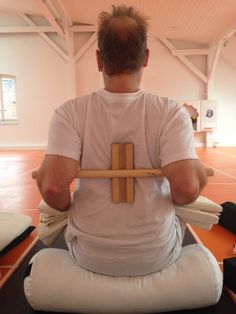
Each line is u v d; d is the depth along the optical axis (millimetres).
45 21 9125
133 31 990
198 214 1437
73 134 1023
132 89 1056
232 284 1339
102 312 1124
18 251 1898
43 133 9539
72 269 1174
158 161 1056
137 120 1021
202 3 6016
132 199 1051
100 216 1068
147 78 9422
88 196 1080
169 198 1111
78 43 9172
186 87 9438
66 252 1302
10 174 4996
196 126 9297
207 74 9328
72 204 1140
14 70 9359
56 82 9367
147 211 1052
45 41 9219
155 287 1123
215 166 5523
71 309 1138
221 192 3449
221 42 8109
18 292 1401
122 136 1031
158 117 1021
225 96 9555
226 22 7020
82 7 7480
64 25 8109
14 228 1955
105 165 1055
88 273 1165
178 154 970
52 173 978
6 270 1650
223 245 1967
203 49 9141
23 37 9234
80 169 1060
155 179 1072
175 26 7867
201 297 1146
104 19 1044
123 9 1064
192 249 1291
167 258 1173
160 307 1133
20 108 9500
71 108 1055
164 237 1103
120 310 1119
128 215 1059
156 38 9234
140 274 1162
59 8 7508
